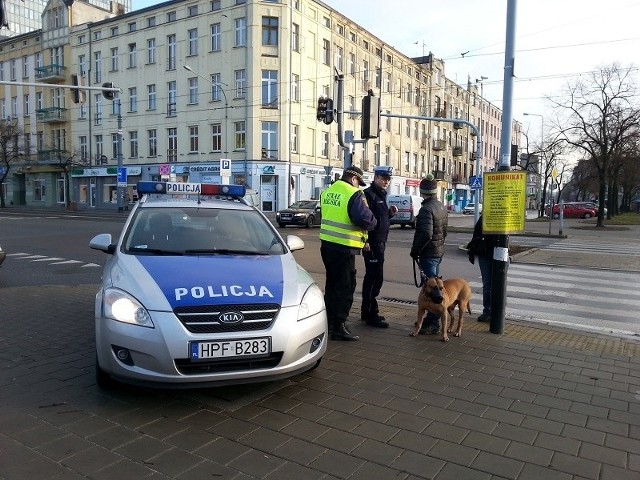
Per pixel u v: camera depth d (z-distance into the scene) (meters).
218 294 3.78
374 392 4.23
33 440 3.30
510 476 3.01
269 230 5.38
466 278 11.44
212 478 2.90
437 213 5.98
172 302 3.67
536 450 3.33
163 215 5.19
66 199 46.19
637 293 9.80
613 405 4.09
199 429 3.50
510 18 6.05
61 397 4.00
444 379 4.57
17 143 48.69
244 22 35.97
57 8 47.06
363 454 3.21
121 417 3.66
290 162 37.06
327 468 3.04
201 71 38.22
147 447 3.24
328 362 4.97
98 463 3.04
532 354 5.37
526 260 14.85
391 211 6.32
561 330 6.50
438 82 61.22
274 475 2.95
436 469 3.06
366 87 46.03
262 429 3.52
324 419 3.70
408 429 3.58
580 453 3.30
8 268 11.57
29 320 6.39
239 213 5.49
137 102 42.16
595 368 4.97
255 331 3.74
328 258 5.68
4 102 53.38
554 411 3.95
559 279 11.43
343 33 42.34
